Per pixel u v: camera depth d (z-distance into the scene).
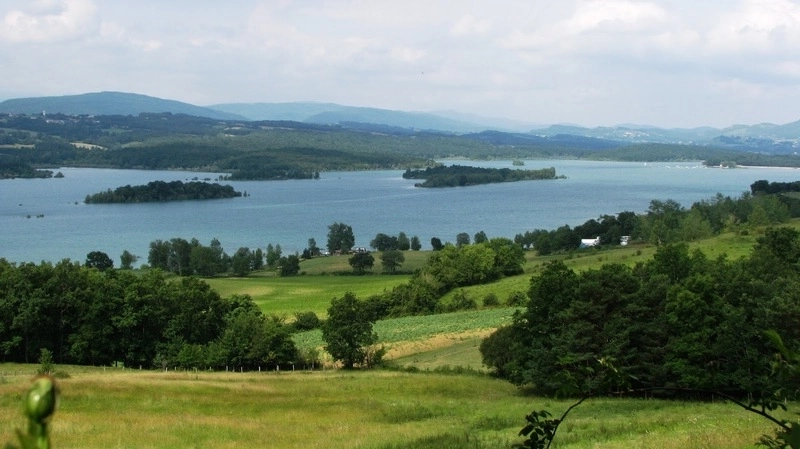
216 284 123.69
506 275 112.81
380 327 87.88
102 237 191.75
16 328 67.19
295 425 31.83
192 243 143.38
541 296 47.97
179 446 25.20
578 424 29.30
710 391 5.60
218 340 69.81
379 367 62.72
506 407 38.28
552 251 139.25
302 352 68.62
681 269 59.41
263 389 44.25
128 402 37.59
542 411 6.32
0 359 68.12
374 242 162.62
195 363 64.88
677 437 21.81
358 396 43.50
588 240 143.38
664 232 120.62
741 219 132.50
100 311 67.75
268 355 64.00
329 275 134.75
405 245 162.88
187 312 71.81
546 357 45.09
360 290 115.00
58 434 27.14
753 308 41.62
